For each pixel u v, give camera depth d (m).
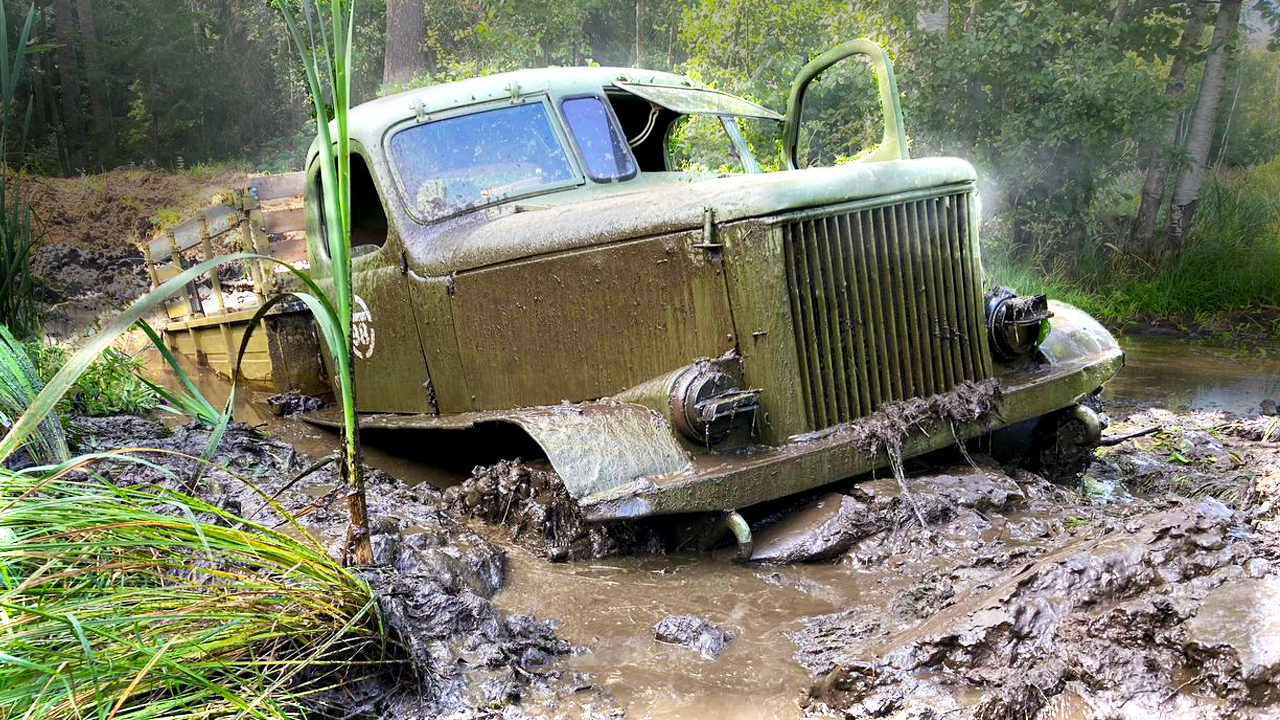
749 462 3.68
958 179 4.27
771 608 3.31
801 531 3.73
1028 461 4.85
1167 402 7.27
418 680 2.79
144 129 28.88
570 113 5.06
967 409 4.14
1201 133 11.95
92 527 2.51
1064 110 10.96
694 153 7.21
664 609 3.34
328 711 2.64
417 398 5.17
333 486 4.46
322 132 2.95
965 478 4.07
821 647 3.00
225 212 8.83
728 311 3.85
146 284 13.31
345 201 2.95
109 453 2.64
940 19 12.34
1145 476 5.10
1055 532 3.71
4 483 2.60
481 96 5.05
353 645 2.75
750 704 2.72
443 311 4.82
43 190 17.80
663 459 3.67
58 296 12.44
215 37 30.91
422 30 17.28
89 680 2.25
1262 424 6.18
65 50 27.97
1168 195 14.22
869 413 4.02
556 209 4.52
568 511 3.83
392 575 3.21
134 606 2.48
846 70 11.13
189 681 2.39
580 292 4.25
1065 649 2.67
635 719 2.66
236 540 2.64
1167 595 2.71
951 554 3.59
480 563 3.54
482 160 4.93
